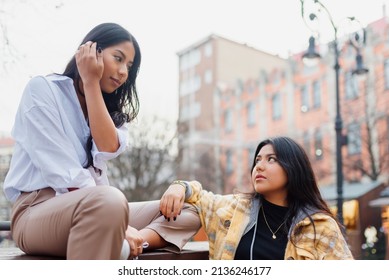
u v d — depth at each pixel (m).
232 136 25.95
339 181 8.81
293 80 22.77
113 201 1.31
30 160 1.56
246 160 24.98
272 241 1.77
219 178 24.73
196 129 27.33
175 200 1.81
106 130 1.59
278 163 1.82
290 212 1.78
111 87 1.72
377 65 17.02
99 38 1.70
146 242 1.72
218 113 26.73
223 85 26.58
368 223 15.89
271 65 24.25
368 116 17.00
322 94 20.72
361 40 7.03
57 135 1.52
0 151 11.59
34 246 1.50
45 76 1.64
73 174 1.48
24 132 1.56
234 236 1.79
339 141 8.95
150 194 16.61
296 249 1.71
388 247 13.33
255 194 1.88
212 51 26.86
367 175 16.48
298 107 22.23
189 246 2.18
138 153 16.45
